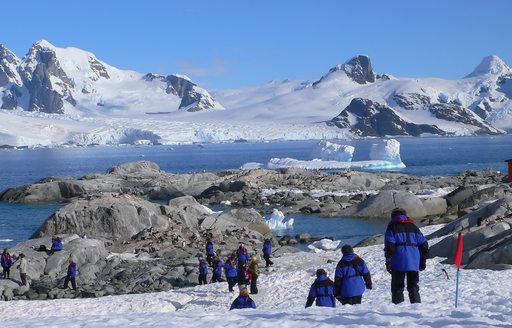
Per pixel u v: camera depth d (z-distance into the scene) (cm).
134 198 5634
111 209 5303
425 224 5603
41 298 3222
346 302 1384
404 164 16612
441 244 3136
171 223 5397
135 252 4600
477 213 3734
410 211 6412
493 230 3034
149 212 5369
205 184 9556
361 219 6488
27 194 9312
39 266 3822
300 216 6888
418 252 1287
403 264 1277
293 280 2973
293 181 9612
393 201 6575
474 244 3012
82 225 5294
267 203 7975
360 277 1388
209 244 3888
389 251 1288
